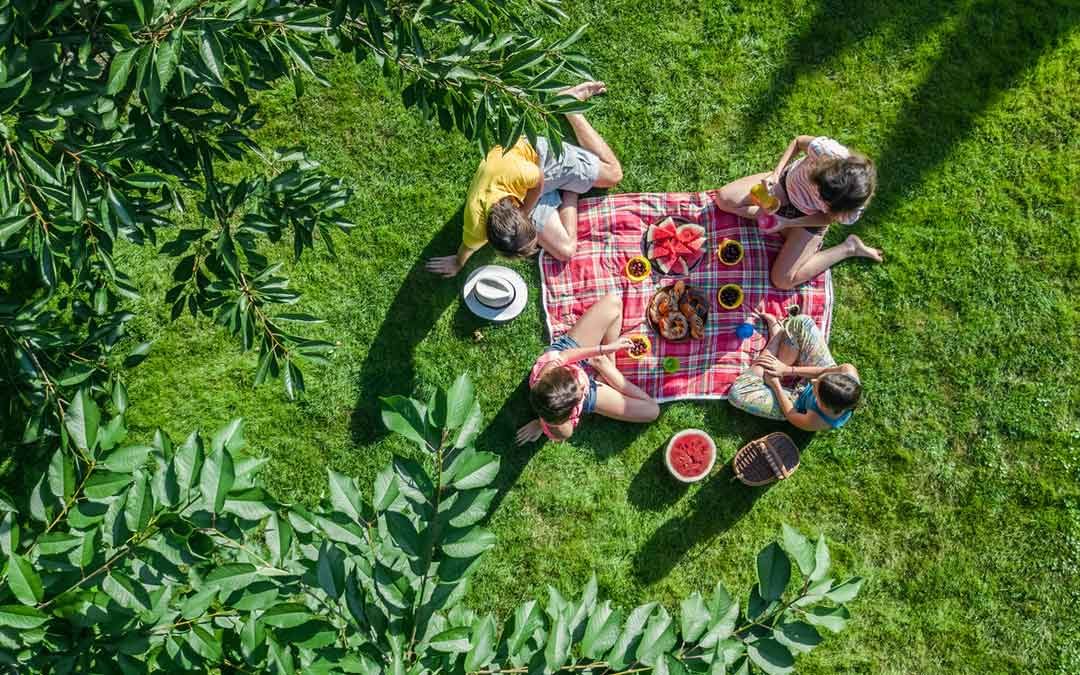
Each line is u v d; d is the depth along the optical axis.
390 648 2.20
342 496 2.30
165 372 5.12
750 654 2.35
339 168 5.30
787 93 5.41
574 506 5.17
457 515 2.03
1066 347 5.25
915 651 5.10
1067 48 5.41
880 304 5.31
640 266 5.23
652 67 5.39
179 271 3.22
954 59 5.40
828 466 5.23
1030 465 5.19
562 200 5.14
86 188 2.59
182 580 2.20
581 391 4.68
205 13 2.27
